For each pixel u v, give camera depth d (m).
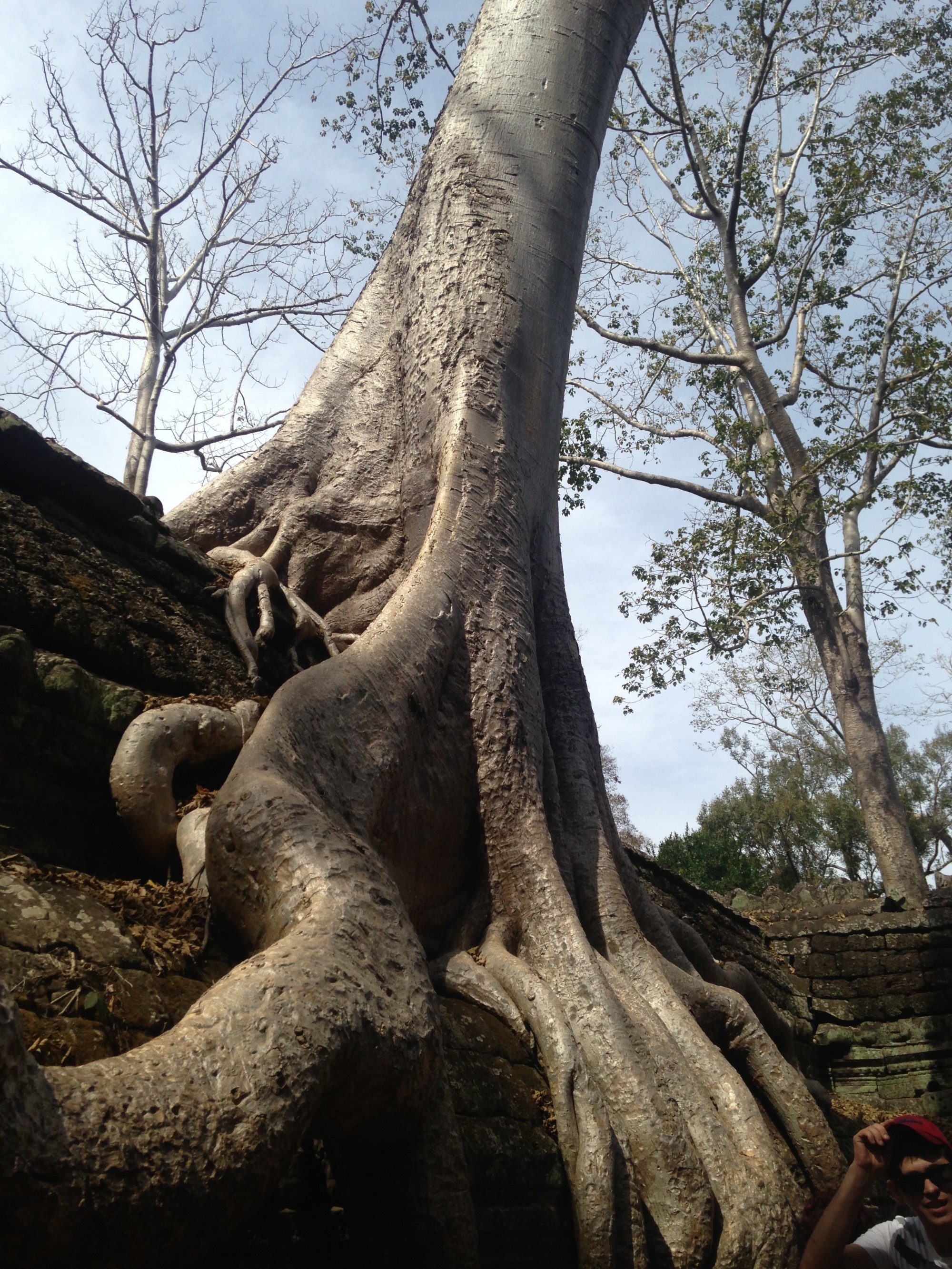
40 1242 1.58
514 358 5.70
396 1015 2.50
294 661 4.91
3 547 3.59
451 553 4.81
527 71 6.57
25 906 2.44
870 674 14.66
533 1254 3.04
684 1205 3.37
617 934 4.45
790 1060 6.98
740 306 15.63
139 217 12.41
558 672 5.25
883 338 15.40
